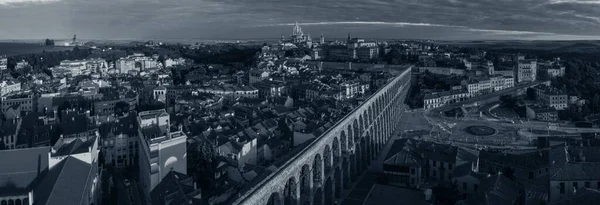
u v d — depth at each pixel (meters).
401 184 158.50
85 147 143.62
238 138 180.12
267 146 189.12
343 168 157.88
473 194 125.31
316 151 126.81
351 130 163.88
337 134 148.00
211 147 169.25
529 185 129.88
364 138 184.12
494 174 142.12
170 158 149.88
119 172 189.00
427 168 167.62
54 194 115.19
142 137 169.38
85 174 134.38
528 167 157.75
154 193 132.88
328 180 141.88
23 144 199.50
